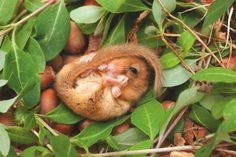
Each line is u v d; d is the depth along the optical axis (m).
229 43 0.57
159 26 0.57
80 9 0.57
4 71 0.56
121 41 0.57
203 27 0.56
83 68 0.55
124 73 0.55
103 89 0.55
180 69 0.56
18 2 0.58
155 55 0.55
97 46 0.58
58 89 0.55
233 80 0.53
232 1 0.56
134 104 0.56
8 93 0.57
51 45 0.57
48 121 0.56
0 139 0.53
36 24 0.57
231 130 0.51
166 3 0.57
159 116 0.55
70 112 0.56
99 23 0.57
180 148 0.54
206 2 0.59
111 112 0.55
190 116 0.55
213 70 0.54
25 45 0.57
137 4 0.57
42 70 0.56
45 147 0.55
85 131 0.55
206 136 0.55
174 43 0.58
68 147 0.53
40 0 0.58
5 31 0.57
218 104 0.54
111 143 0.54
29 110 0.56
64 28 0.57
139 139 0.55
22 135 0.55
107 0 0.56
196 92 0.55
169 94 0.57
